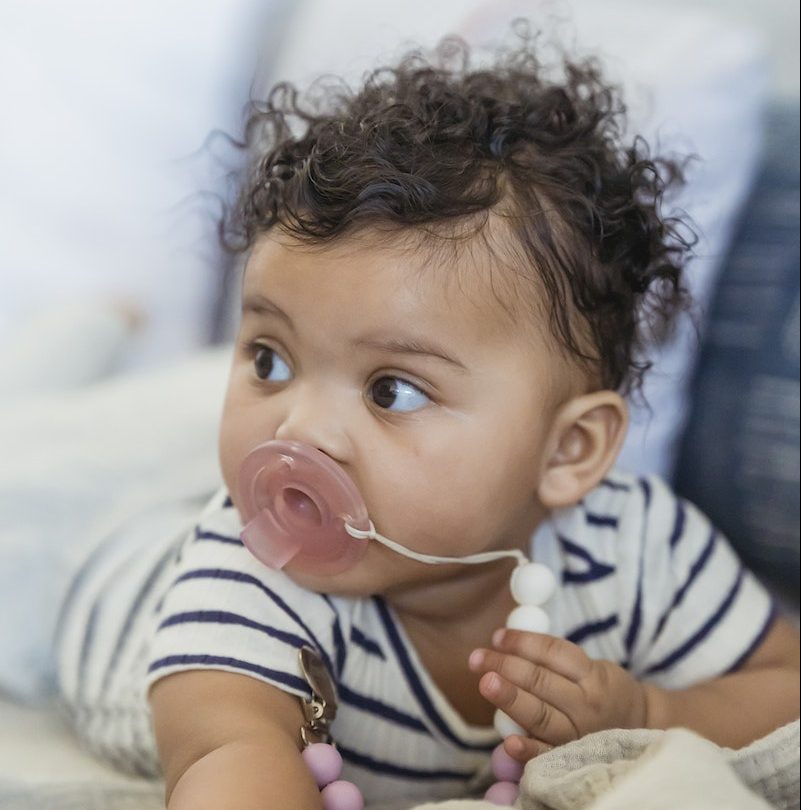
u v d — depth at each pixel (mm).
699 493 1309
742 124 1358
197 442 1273
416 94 923
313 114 1092
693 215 1298
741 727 904
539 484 881
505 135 860
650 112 1324
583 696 811
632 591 965
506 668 801
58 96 2232
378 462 766
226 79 2158
